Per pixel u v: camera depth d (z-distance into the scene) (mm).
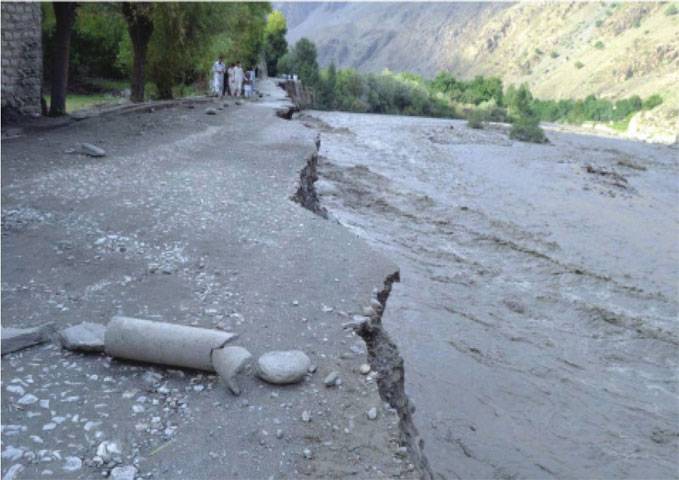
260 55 64312
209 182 12367
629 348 12750
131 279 7375
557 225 22047
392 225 19922
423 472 5066
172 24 27812
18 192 10883
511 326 13328
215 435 4570
